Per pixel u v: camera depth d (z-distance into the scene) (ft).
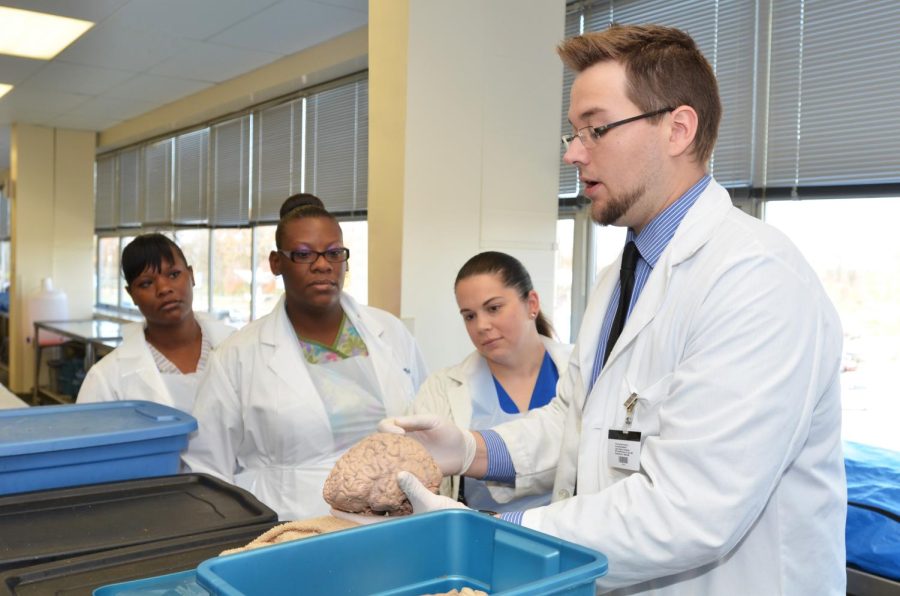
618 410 3.51
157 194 23.72
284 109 17.21
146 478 4.19
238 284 19.95
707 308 3.06
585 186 3.55
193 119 20.08
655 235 3.52
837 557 3.38
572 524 2.97
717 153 9.55
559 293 11.98
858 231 8.38
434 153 8.95
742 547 3.25
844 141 8.32
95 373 6.68
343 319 6.59
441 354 9.10
